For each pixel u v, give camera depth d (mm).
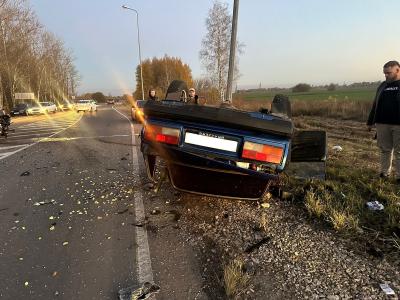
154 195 4941
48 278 2928
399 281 2764
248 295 2656
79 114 36031
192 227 3875
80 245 3508
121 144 10445
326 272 2928
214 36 34594
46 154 8867
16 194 5262
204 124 3670
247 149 3570
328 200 4387
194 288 2758
